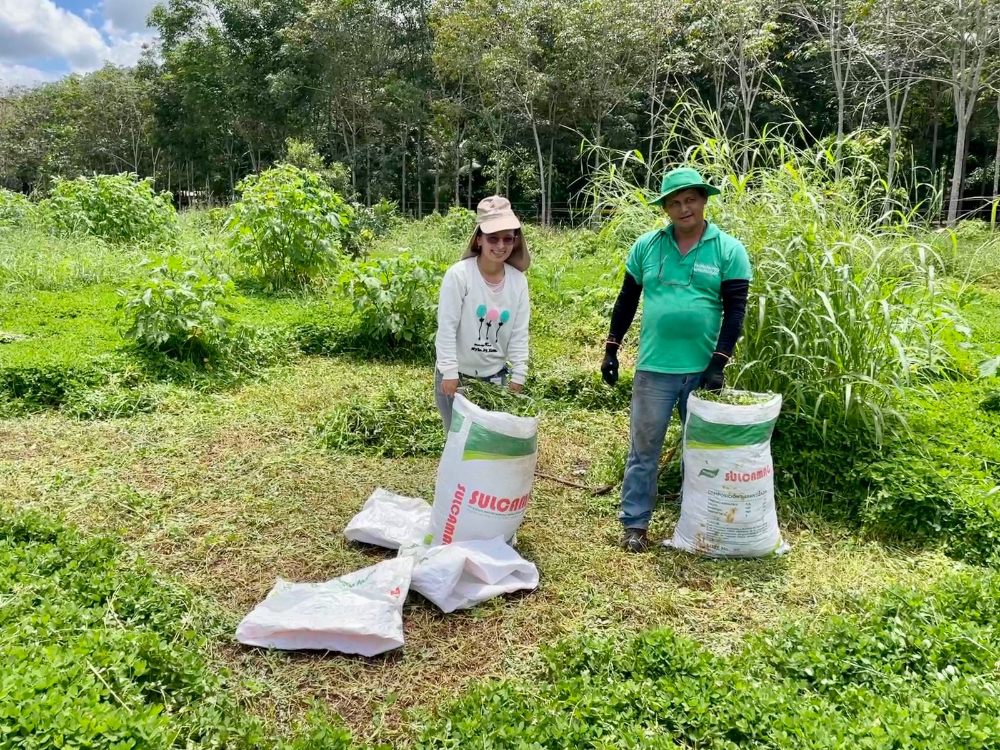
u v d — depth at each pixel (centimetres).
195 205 3050
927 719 220
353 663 274
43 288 885
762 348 429
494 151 2798
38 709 198
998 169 2027
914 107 2492
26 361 566
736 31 2030
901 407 476
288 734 238
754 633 294
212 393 595
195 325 611
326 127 3316
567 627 297
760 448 347
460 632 294
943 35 1744
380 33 3028
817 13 2291
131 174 1282
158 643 254
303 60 3148
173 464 449
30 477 422
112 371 580
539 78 2392
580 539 375
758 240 441
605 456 478
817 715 225
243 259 938
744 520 349
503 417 327
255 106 3488
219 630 287
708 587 334
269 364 670
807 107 2555
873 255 442
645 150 2688
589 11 2333
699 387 367
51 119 4800
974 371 592
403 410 513
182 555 345
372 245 1455
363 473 446
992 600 293
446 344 352
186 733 227
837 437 421
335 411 515
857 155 513
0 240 1041
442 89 2953
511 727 224
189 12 3581
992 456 430
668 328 355
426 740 229
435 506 347
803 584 332
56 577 292
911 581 332
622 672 262
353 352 716
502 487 333
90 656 236
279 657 275
